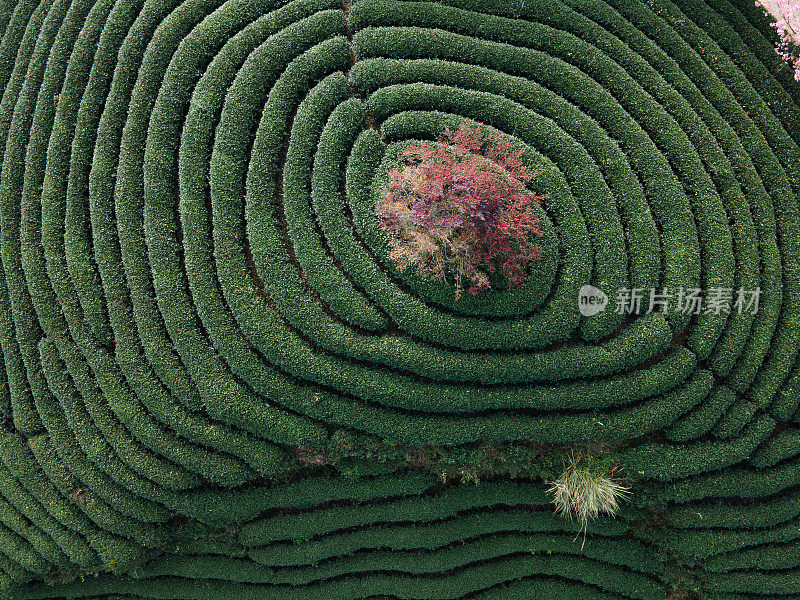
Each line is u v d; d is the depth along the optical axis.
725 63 15.78
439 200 12.02
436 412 14.88
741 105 15.70
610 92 15.30
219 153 14.65
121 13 15.60
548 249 14.30
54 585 16.94
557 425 14.79
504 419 14.83
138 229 15.03
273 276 14.39
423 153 13.13
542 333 14.36
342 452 15.22
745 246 14.96
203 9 15.46
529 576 17.22
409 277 14.31
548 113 14.86
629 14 15.79
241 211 14.79
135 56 15.38
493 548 16.80
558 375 14.56
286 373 14.86
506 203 12.45
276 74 15.12
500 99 14.69
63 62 15.88
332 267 14.48
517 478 16.27
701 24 16.09
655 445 15.20
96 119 15.50
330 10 15.20
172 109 14.98
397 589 16.94
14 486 15.80
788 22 15.63
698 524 15.85
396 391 14.48
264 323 14.41
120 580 17.12
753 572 16.25
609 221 14.59
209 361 14.70
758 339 14.96
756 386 15.11
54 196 15.43
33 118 15.83
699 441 15.23
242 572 16.95
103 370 15.05
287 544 16.69
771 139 15.55
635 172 15.05
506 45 15.07
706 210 14.92
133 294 14.89
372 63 14.76
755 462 15.37
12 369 15.64
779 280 15.03
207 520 16.03
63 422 15.55
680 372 14.70
